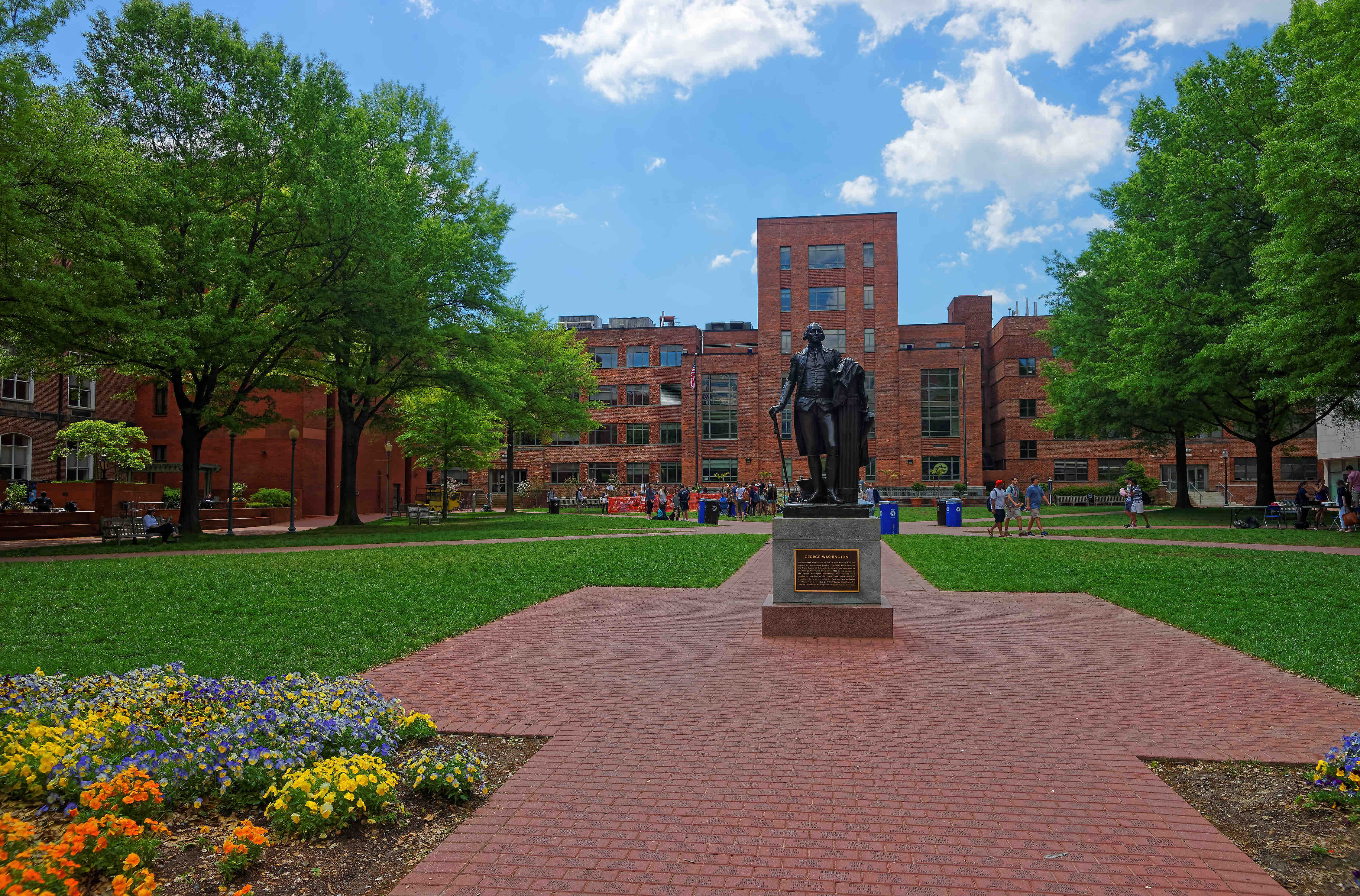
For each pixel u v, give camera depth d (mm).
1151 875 3691
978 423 65688
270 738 4918
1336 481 47188
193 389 27891
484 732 5777
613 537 25734
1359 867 3744
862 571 9430
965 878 3666
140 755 4371
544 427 47156
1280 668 7617
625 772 4977
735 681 7180
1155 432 38250
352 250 25125
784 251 68438
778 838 4066
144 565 16078
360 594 12227
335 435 46531
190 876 3699
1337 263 18812
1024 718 6027
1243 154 26531
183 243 21969
